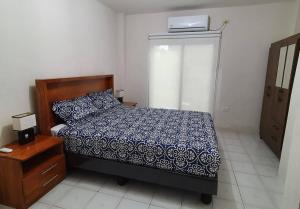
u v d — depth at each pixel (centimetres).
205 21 372
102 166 213
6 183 178
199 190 182
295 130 174
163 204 189
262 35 362
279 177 235
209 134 218
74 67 300
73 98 283
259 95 383
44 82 227
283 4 343
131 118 283
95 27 347
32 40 227
